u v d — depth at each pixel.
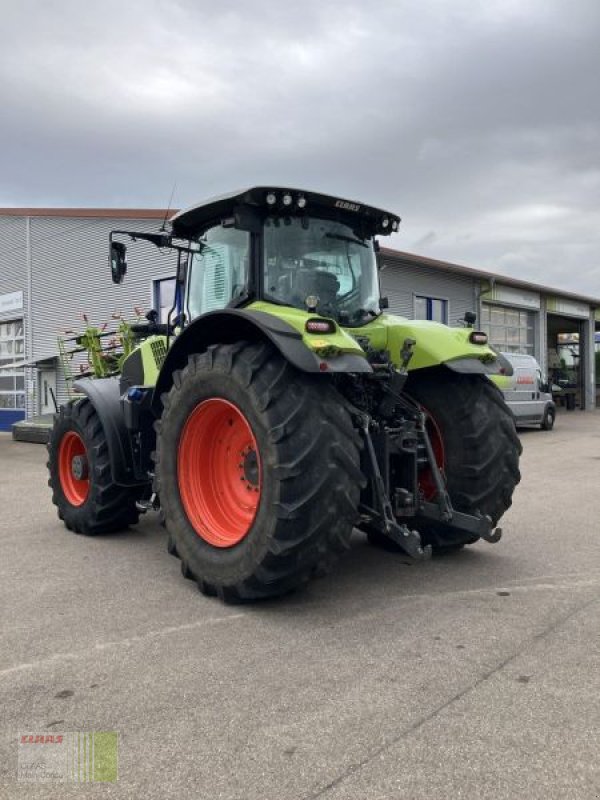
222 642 3.50
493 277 21.44
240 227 4.41
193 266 5.12
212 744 2.54
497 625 3.70
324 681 3.04
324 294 4.70
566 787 2.26
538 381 17.05
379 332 4.75
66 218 19.38
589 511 6.84
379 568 4.82
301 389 3.83
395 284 18.58
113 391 5.91
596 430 17.36
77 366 18.86
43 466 11.47
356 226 4.95
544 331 25.72
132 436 5.69
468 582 4.48
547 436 15.70
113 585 4.50
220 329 4.38
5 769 2.41
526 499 7.52
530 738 2.55
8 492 8.64
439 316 20.27
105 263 18.39
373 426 4.28
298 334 3.78
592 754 2.44
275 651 3.37
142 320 16.97
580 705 2.79
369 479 4.18
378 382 4.52
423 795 2.22
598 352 35.41
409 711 2.76
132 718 2.74
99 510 5.77
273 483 3.71
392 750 2.48
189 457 4.43
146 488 5.88
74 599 4.21
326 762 2.41
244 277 4.56
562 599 4.12
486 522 4.32
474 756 2.44
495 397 4.92
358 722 2.68
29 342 20.75
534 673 3.10
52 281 19.91
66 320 19.52
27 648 3.45
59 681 3.07
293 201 4.41
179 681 3.05
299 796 2.23
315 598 4.18
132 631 3.66
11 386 21.69
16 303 21.11
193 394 4.28
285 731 2.62
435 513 4.38
